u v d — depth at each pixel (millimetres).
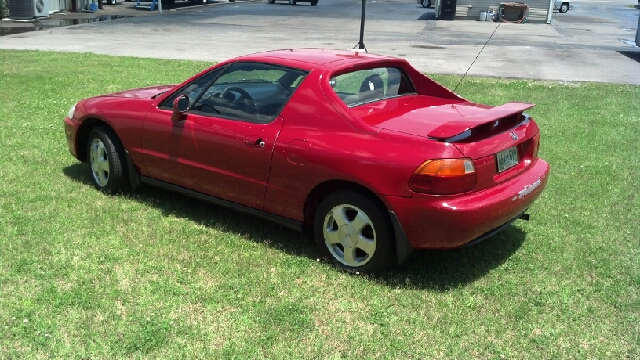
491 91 12320
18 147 7160
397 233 3953
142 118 5211
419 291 4043
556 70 15898
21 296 3783
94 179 5812
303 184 4266
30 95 10492
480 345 3436
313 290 4012
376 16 35375
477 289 4082
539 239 4934
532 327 3627
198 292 3918
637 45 20359
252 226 5066
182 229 4938
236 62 4816
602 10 47688
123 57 16062
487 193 3973
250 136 4477
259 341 3410
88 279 4035
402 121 4191
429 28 28359
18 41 19344
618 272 4352
